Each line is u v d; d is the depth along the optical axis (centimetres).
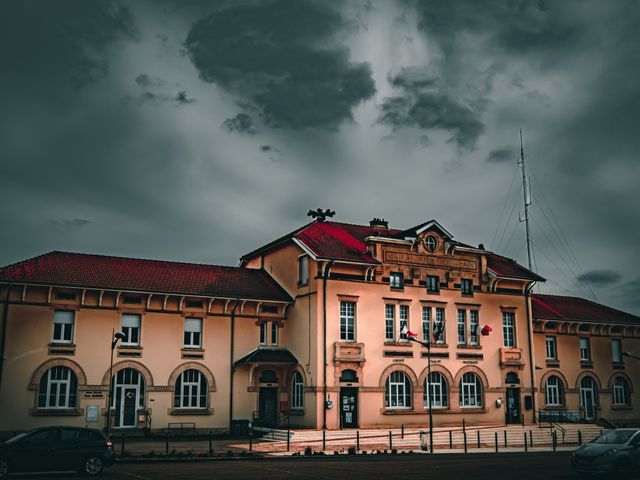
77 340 3503
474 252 4416
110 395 3528
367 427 3828
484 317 4372
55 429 2128
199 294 3778
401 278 4128
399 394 4006
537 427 4106
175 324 3769
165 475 2084
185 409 3700
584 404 4959
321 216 4466
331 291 3875
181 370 3731
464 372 4216
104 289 3538
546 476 2086
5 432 3269
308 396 3800
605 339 5144
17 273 3422
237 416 3825
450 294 4269
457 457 2883
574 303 5394
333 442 3403
